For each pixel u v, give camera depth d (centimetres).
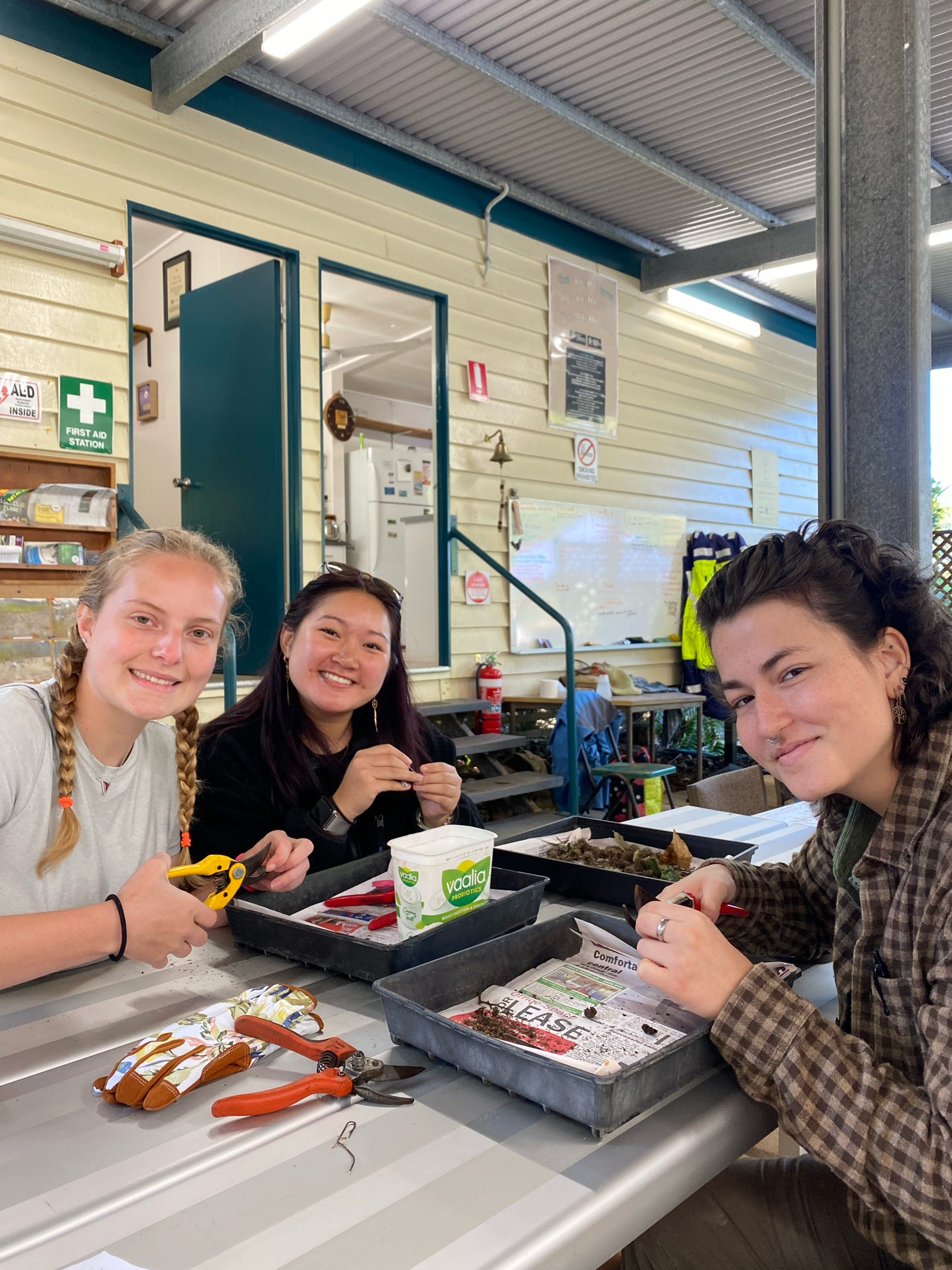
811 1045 84
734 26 392
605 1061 91
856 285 220
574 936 122
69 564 346
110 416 378
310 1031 100
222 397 470
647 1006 105
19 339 353
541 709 546
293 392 447
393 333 692
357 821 184
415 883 121
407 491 743
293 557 450
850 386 222
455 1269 64
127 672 120
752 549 98
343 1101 88
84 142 368
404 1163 78
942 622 95
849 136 220
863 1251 105
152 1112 87
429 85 435
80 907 133
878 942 96
